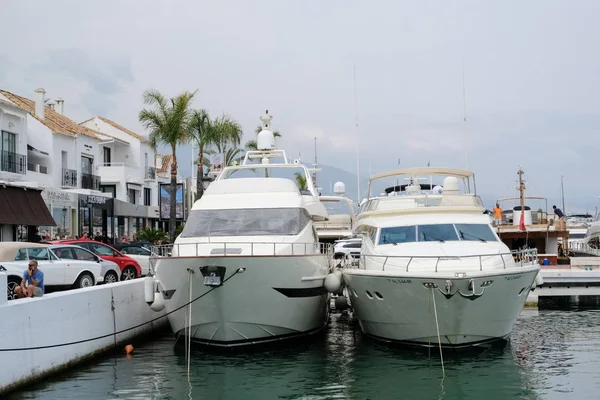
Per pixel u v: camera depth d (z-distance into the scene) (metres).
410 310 14.66
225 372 13.62
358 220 19.58
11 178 32.28
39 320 12.27
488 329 14.72
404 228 16.58
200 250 15.54
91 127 51.28
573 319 20.91
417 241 16.25
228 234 16.02
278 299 15.02
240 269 14.23
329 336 17.97
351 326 20.22
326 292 17.25
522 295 15.26
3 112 32.19
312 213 17.41
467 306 14.02
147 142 52.84
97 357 14.73
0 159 31.94
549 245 26.22
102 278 20.44
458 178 19.59
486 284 13.87
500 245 16.11
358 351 15.58
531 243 26.59
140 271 24.23
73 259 19.69
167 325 19.45
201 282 14.39
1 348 11.00
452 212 17.06
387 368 13.86
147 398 11.79
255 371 13.70
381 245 16.39
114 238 40.53
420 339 14.99
